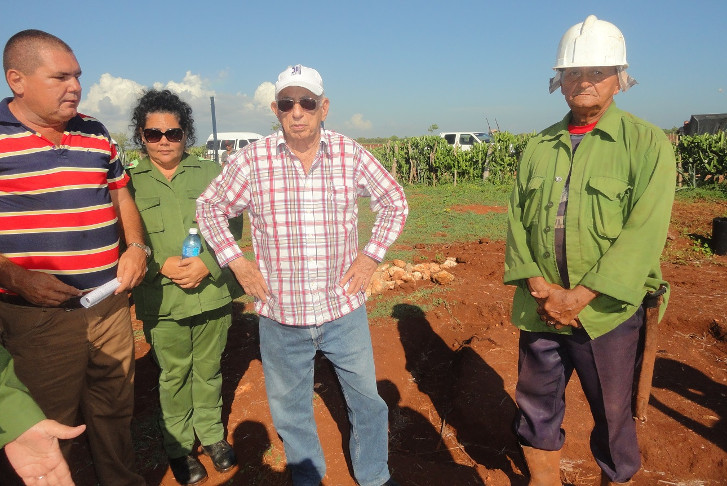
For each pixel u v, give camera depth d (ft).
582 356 7.55
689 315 15.49
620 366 7.38
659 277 7.41
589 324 7.22
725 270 21.48
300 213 7.54
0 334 7.22
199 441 10.96
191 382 9.85
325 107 7.61
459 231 31.35
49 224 7.01
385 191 8.07
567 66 6.91
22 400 4.22
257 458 10.31
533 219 7.82
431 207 41.93
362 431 8.64
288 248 7.63
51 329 7.18
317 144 7.63
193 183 9.27
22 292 6.77
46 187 6.91
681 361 13.42
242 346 14.75
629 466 7.79
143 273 8.09
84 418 8.25
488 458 10.91
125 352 8.18
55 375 7.35
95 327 7.57
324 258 7.68
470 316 16.46
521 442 8.65
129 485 8.60
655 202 6.71
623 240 6.89
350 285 7.90
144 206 8.82
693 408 11.48
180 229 9.01
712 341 14.60
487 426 11.41
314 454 8.71
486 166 59.26
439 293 17.88
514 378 12.65
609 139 7.14
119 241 8.68
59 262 7.16
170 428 9.58
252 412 11.67
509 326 15.40
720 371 13.05
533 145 8.11
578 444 10.63
